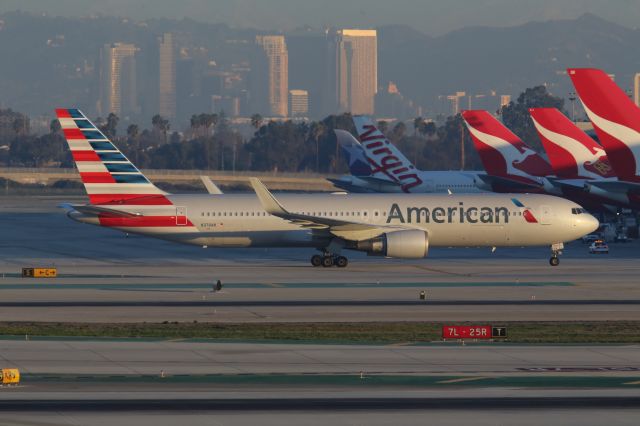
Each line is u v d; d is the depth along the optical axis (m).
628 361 163.12
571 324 199.50
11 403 132.50
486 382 147.12
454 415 127.56
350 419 125.38
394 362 162.12
